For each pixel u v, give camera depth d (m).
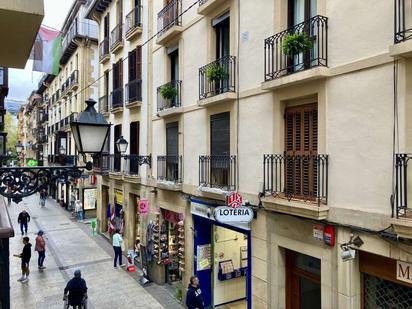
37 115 46.50
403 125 4.88
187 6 10.58
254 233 7.76
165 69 11.98
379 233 5.11
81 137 4.82
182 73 10.88
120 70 16.27
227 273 10.23
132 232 15.11
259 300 7.57
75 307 8.87
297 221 6.59
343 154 5.76
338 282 5.81
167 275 11.89
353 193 5.58
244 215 7.31
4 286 3.39
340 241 5.78
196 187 9.95
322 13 6.13
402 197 4.86
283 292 7.17
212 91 9.12
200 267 10.00
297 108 6.88
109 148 17.70
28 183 4.28
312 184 6.43
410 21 4.76
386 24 5.11
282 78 6.59
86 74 25.23
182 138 10.84
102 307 9.93
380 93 5.19
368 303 5.63
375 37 5.26
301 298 7.06
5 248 3.41
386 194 5.09
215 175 9.10
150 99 13.16
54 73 9.26
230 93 8.34
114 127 17.05
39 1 2.46
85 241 17.69
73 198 26.67
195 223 10.12
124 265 13.66
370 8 5.34
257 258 7.66
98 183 20.05
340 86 5.82
